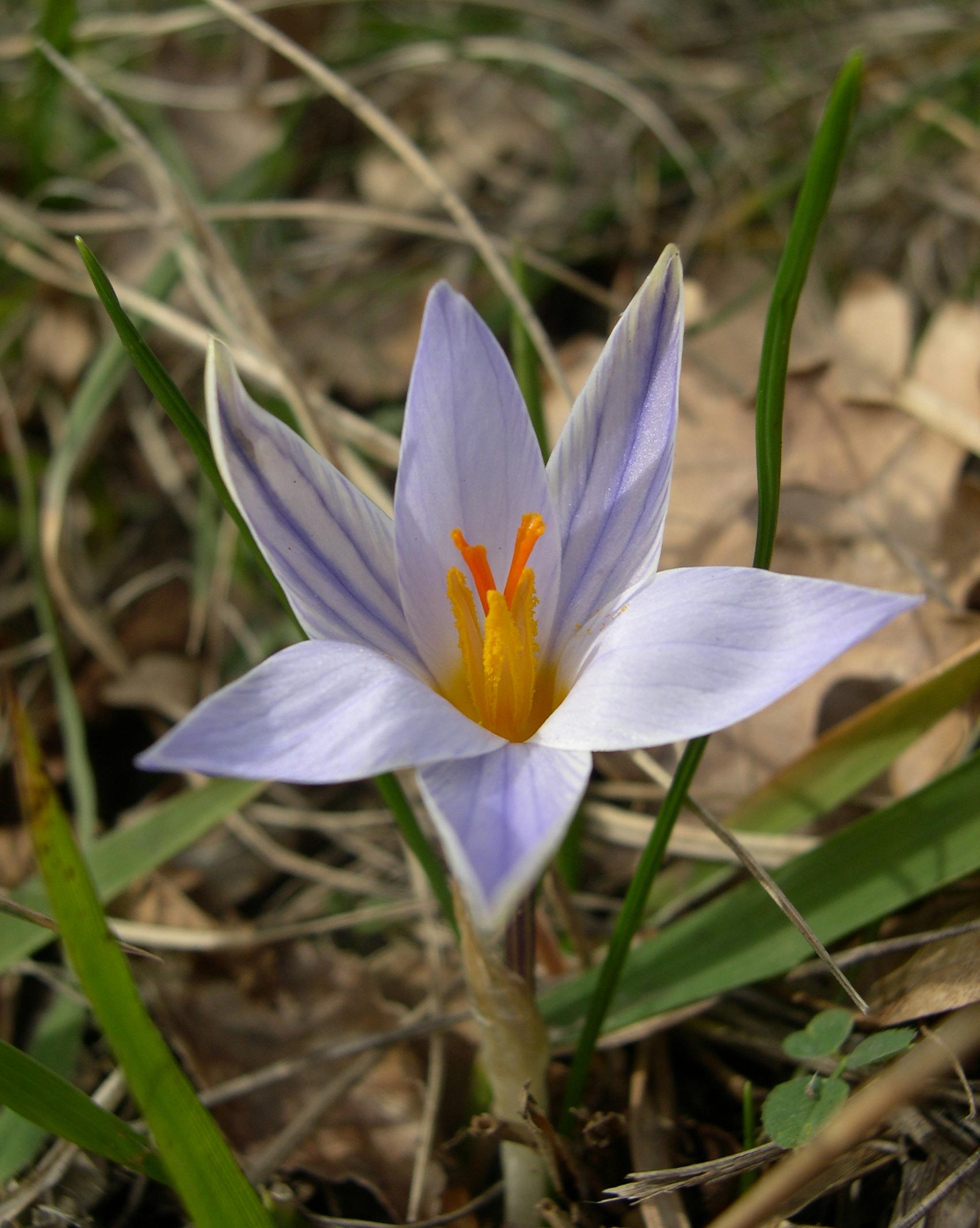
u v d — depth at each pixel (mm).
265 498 100
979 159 233
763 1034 132
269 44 179
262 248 248
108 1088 135
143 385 224
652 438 107
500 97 272
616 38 250
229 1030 147
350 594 104
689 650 93
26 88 233
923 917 132
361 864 175
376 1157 134
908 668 161
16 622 201
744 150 242
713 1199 119
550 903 152
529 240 245
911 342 204
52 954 156
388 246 251
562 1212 117
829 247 234
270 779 86
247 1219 97
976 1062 114
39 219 216
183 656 198
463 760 94
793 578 92
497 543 111
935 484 173
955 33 247
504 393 109
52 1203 124
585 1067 121
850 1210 114
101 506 215
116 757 188
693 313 214
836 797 143
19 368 228
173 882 165
